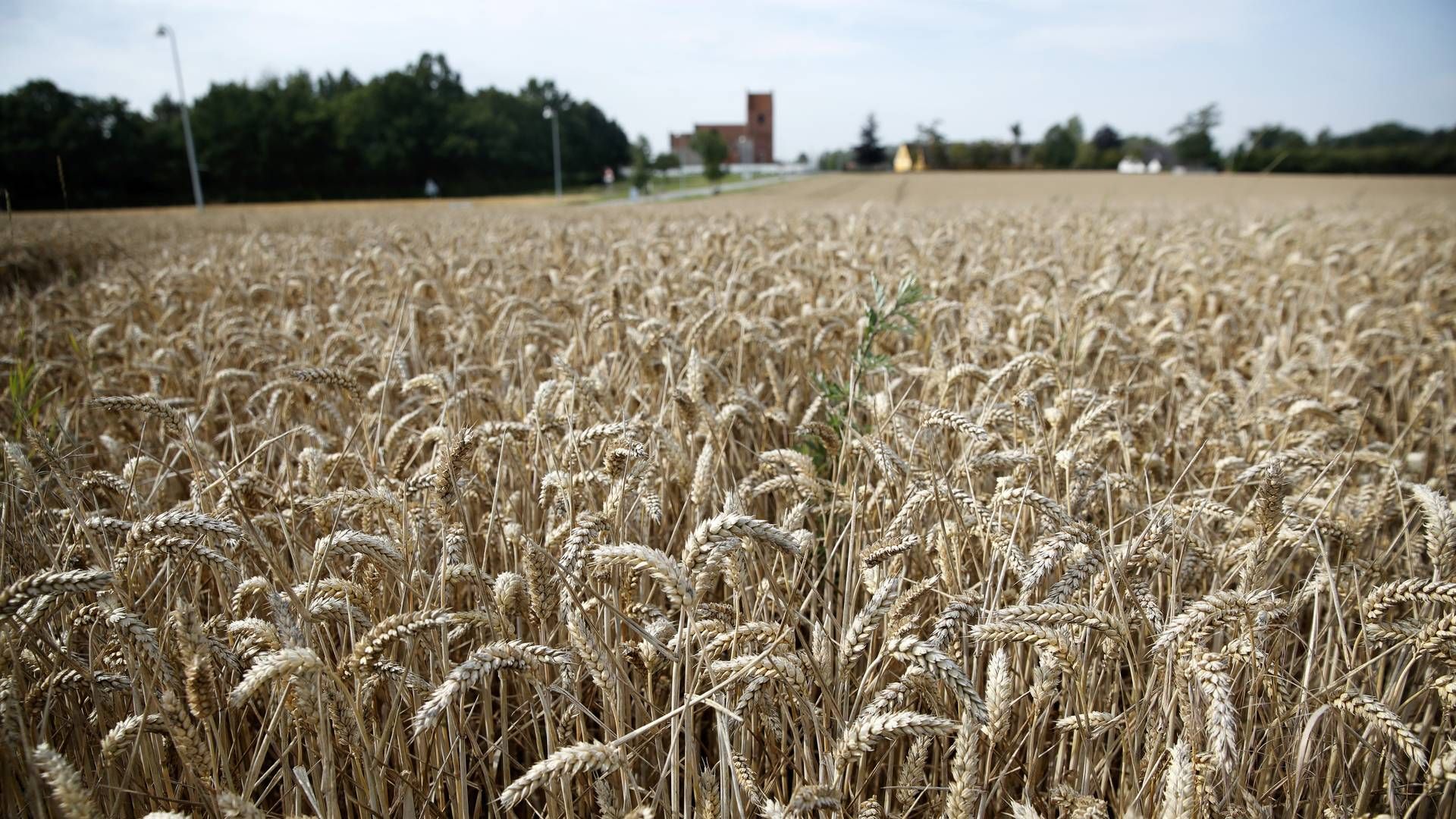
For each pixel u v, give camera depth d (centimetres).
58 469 322
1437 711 318
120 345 661
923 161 11731
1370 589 333
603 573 302
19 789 234
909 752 271
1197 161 7056
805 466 334
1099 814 239
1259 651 254
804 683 235
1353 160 7212
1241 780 252
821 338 517
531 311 623
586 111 13100
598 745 210
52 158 6706
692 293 739
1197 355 675
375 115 9906
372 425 457
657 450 381
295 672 212
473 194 10750
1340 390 632
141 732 240
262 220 2959
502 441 351
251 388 617
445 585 291
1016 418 392
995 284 795
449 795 284
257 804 259
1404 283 1121
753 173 14412
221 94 9125
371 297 853
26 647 269
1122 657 330
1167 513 300
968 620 246
